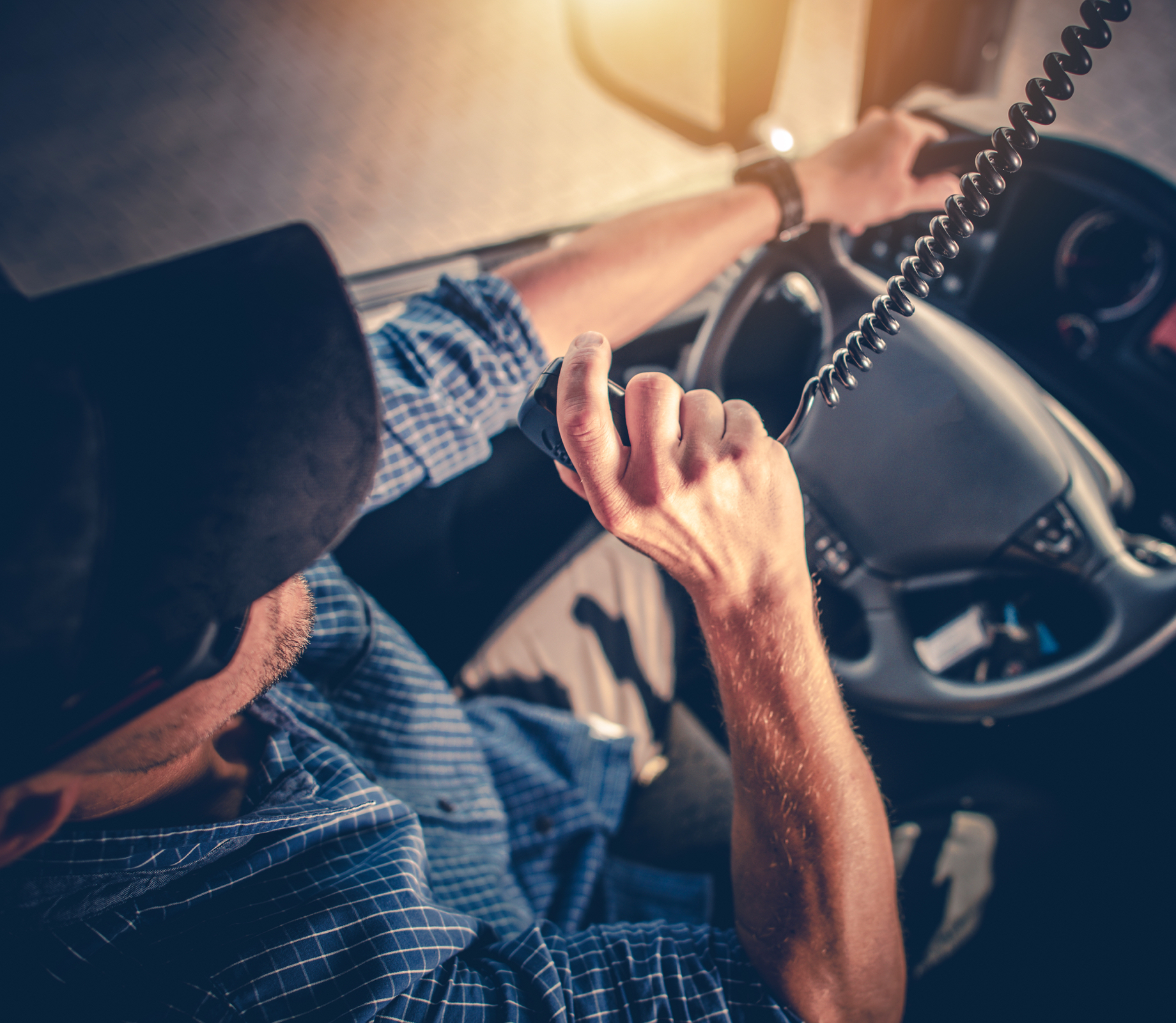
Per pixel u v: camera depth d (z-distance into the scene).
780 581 0.62
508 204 3.67
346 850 0.76
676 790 1.39
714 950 0.76
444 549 1.59
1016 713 1.23
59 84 4.36
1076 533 1.15
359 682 1.02
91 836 0.59
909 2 1.70
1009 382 1.22
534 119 3.92
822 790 0.68
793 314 1.44
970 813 1.34
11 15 4.70
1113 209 1.39
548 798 1.21
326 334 0.51
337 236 3.67
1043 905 1.23
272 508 0.48
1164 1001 1.12
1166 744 1.36
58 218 3.84
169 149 4.04
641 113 2.12
